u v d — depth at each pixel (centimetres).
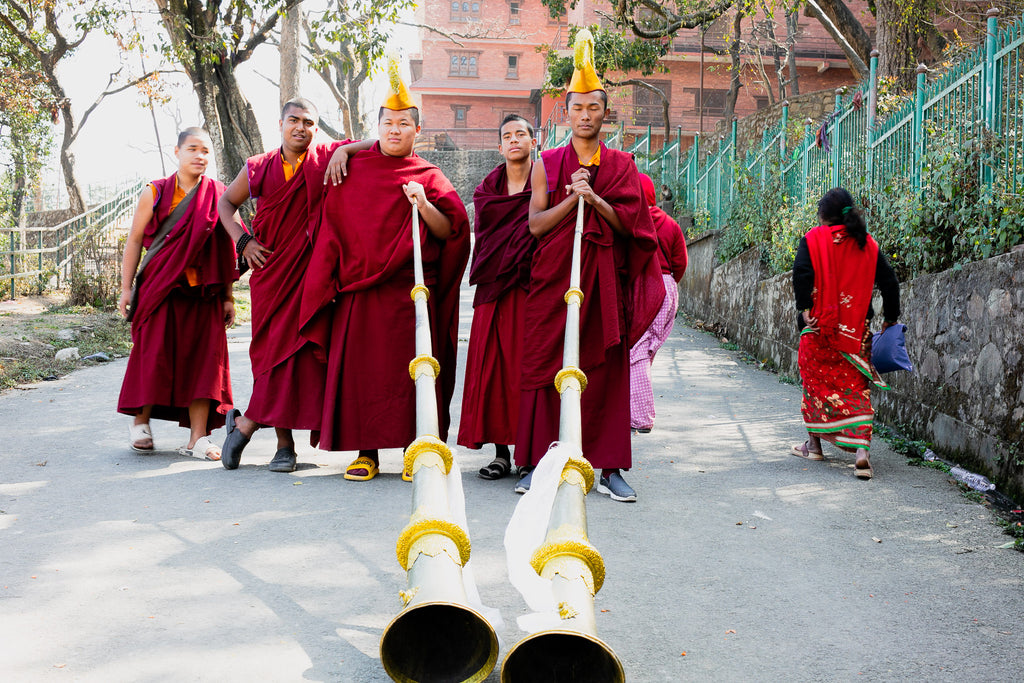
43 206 2994
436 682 249
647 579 373
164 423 691
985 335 543
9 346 985
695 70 4219
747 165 1382
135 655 298
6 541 407
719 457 593
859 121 942
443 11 5044
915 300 659
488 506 471
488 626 241
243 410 734
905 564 395
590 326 483
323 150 538
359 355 512
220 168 1905
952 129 694
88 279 1494
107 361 1015
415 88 4972
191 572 372
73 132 2716
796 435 662
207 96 1861
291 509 459
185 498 477
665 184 2050
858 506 481
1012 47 614
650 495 499
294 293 526
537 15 5066
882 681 289
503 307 529
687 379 920
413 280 522
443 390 548
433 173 527
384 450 610
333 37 1877
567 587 249
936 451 596
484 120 5084
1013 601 355
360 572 373
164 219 571
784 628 328
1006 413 511
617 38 2703
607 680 243
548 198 493
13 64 2634
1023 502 482
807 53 3947
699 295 1511
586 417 486
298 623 325
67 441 621
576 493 288
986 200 605
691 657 304
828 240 557
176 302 567
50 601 341
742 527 443
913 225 708
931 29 1525
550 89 3297
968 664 302
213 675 285
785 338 962
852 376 555
